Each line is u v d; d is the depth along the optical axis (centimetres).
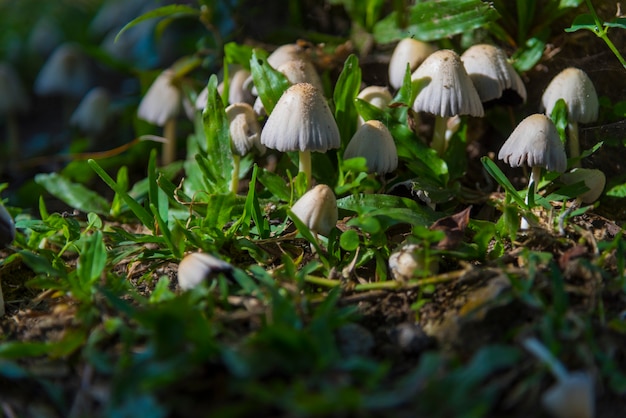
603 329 46
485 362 43
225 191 54
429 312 47
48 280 48
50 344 46
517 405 44
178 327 44
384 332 47
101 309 47
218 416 42
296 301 47
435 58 52
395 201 51
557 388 43
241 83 57
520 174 56
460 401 42
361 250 50
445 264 49
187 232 50
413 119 56
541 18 56
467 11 56
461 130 55
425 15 57
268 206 54
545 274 47
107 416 43
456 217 49
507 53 57
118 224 56
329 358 43
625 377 45
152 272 51
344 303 48
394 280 49
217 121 54
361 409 42
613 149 54
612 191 53
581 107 53
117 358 45
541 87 56
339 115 54
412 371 45
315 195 49
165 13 60
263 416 43
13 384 46
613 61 55
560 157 50
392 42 59
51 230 52
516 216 50
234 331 46
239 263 51
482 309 46
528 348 44
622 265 47
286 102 50
